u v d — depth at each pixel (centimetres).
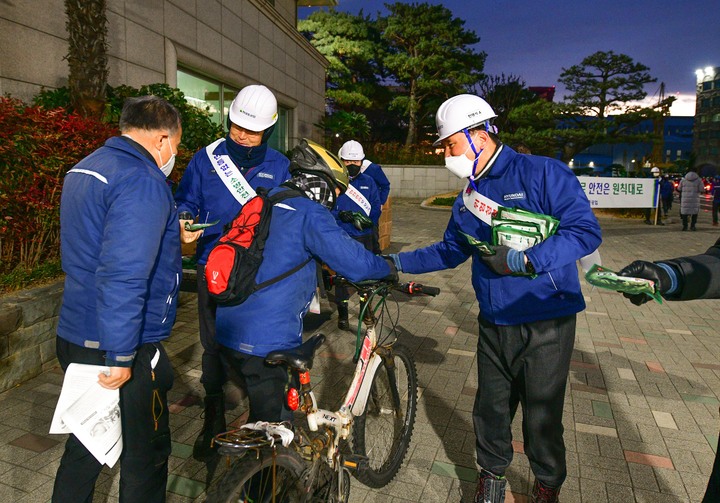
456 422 346
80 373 182
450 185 2577
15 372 378
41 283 438
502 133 3291
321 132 2038
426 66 3153
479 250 208
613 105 3275
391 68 3166
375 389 273
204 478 280
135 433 198
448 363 445
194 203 322
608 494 271
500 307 225
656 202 1648
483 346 240
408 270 266
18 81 657
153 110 203
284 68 1627
